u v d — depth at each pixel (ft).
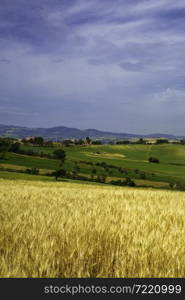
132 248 18.72
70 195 59.31
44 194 59.57
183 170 407.44
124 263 16.75
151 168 402.52
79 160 413.18
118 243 20.08
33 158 379.55
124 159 476.54
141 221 27.25
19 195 54.34
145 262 16.99
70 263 17.01
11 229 23.39
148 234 22.44
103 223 25.73
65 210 33.88
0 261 15.81
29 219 27.09
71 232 22.43
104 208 36.68
